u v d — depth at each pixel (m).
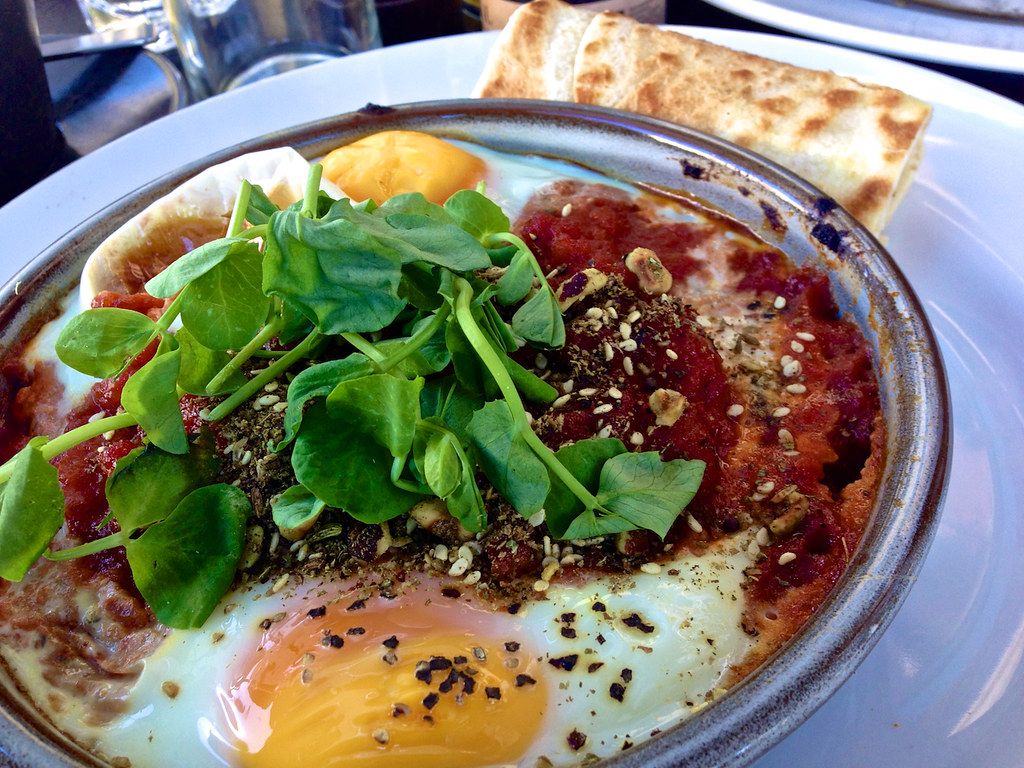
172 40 0.35
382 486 0.15
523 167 0.24
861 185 0.23
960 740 0.16
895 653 0.17
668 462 0.16
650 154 0.23
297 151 0.23
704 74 0.24
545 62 0.26
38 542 0.15
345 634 0.15
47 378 0.19
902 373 0.18
